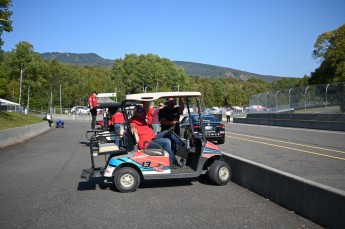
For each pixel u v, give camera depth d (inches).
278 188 257.9
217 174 323.0
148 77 4940.9
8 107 2319.1
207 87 5275.6
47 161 483.8
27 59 3545.8
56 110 3358.8
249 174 307.9
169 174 311.0
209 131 652.7
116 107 604.1
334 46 2207.2
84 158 508.7
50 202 272.8
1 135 665.0
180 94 334.3
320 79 2231.8
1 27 940.6
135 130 327.3
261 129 1106.1
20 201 276.8
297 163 428.5
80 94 4156.0
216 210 243.1
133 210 247.1
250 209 244.2
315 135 828.6
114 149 321.4
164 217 229.1
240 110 3176.7
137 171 313.7
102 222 221.3
